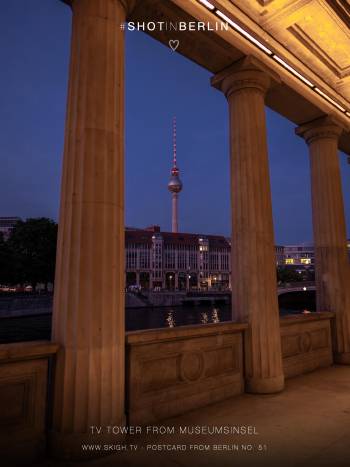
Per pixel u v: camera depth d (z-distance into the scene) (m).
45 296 47.53
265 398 5.19
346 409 4.70
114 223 3.84
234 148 6.06
